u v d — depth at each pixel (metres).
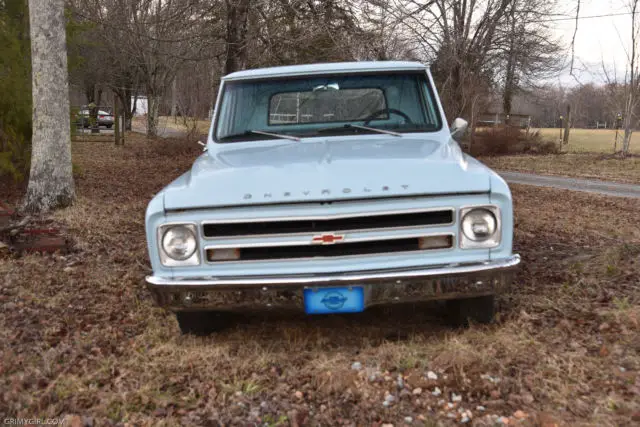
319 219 3.33
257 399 3.20
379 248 3.42
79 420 3.00
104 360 3.69
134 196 10.52
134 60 26.59
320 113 4.61
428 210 3.36
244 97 4.72
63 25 8.55
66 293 5.09
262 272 3.42
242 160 3.94
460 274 3.34
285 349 3.83
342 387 3.26
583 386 3.16
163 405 3.15
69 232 7.25
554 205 9.87
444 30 17.53
